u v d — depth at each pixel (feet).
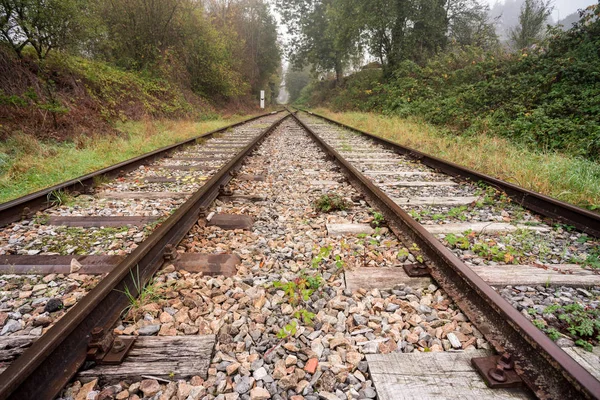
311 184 16.58
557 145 23.76
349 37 76.74
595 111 25.54
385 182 17.13
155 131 34.14
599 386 4.07
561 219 11.80
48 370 4.84
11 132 22.56
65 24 27.09
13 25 25.02
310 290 7.39
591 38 35.32
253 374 5.43
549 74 32.65
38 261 8.82
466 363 5.50
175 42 62.34
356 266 8.78
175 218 9.81
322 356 5.85
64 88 31.12
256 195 14.43
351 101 82.28
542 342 4.94
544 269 8.49
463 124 34.12
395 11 65.26
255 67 122.42
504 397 4.82
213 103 76.38
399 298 7.45
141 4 51.83
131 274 7.25
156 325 6.43
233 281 8.11
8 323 6.50
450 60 54.29
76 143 24.73
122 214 12.59
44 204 13.21
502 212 12.96
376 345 5.99
